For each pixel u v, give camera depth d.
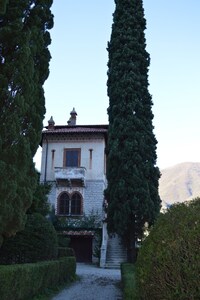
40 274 12.27
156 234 5.82
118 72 25.59
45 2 13.77
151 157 24.03
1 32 11.45
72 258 18.45
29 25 13.05
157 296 5.36
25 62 11.34
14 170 10.45
